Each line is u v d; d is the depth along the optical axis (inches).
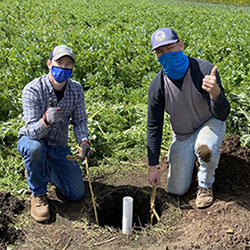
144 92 237.9
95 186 156.6
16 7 656.4
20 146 129.7
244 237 118.6
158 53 123.4
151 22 510.6
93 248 123.7
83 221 135.8
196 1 1414.9
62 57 123.0
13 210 137.0
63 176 142.1
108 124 202.4
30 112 129.3
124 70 266.8
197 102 129.7
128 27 460.8
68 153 144.3
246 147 171.8
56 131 137.8
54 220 135.2
